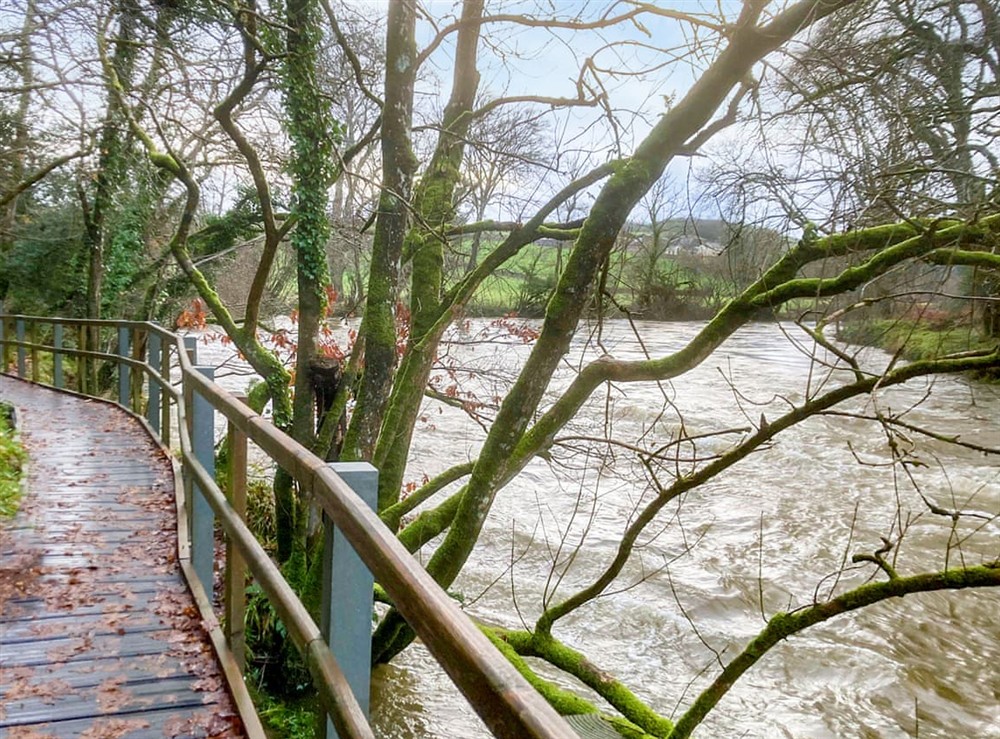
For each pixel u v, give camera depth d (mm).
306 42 7145
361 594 1652
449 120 7543
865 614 7387
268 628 5566
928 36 4078
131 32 9797
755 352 21984
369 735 1312
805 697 6090
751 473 11492
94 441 6914
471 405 8195
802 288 4211
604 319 5656
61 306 14250
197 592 3402
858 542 8953
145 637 3107
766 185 4422
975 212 3633
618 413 14359
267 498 7770
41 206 13938
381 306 7012
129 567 3898
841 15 4160
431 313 7031
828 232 4211
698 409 14875
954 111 4031
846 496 10461
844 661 6582
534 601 7676
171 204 13852
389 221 6926
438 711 5828
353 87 8586
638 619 7297
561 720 759
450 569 4969
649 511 4500
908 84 4102
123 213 13422
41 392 9766
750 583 8016
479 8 6926
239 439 2756
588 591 4809
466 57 7465
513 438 4785
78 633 3133
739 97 4574
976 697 6051
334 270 10734
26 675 2773
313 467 1734
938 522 9383
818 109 4129
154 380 7160
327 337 8422
